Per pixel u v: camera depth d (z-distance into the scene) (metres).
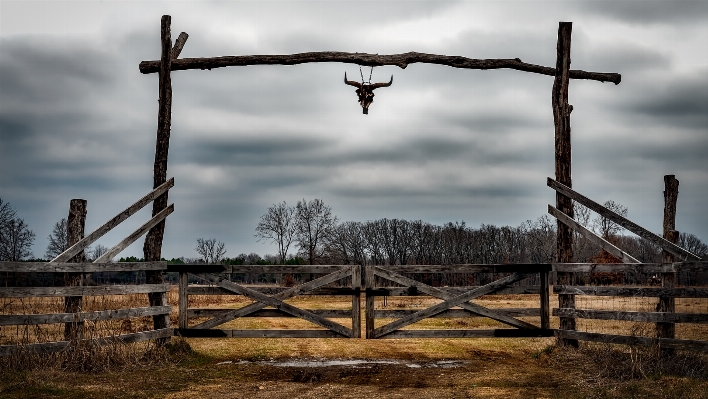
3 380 9.63
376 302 30.83
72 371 10.68
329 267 13.23
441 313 13.12
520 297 33.91
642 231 12.04
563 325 13.11
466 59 15.12
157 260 13.48
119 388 9.74
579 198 13.30
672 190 13.54
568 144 13.89
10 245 47.62
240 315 13.27
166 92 14.13
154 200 13.78
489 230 65.75
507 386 10.05
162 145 13.97
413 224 65.88
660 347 10.96
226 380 10.69
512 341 15.76
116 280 35.22
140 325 17.77
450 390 9.83
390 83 15.84
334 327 13.19
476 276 45.72
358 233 66.69
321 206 66.31
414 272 13.16
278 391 9.81
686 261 11.23
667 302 11.34
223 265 13.34
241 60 14.84
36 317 10.75
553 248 61.22
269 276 41.22
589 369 11.05
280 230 67.06
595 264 12.37
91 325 11.64
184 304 13.45
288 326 20.31
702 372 10.23
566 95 14.02
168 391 9.72
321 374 11.29
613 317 11.91
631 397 8.94
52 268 11.03
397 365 12.27
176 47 14.75
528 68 15.11
